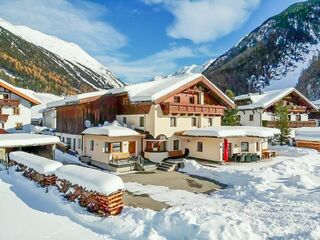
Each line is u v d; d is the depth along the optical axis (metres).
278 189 15.40
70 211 11.88
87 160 27.64
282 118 38.31
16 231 10.03
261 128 29.17
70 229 10.27
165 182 20.48
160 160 27.11
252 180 18.52
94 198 11.64
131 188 18.61
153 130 27.25
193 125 30.31
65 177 13.38
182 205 14.69
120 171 24.36
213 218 9.82
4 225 10.48
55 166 15.23
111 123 30.14
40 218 11.18
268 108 43.94
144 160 26.66
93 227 10.48
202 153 27.66
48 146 29.48
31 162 16.53
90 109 29.70
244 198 15.15
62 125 33.50
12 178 17.20
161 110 27.75
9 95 35.19
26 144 23.34
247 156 27.05
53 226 10.49
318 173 19.91
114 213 11.25
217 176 21.81
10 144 22.58
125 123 30.33
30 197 13.66
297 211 12.00
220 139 26.05
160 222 9.99
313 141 33.66
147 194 17.08
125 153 26.08
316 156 27.22
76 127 30.55
